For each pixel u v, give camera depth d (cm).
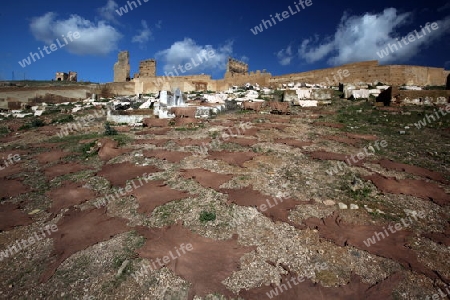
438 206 675
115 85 4281
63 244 563
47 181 901
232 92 3194
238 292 430
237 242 547
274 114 2009
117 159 1068
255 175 854
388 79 3338
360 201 696
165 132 1502
